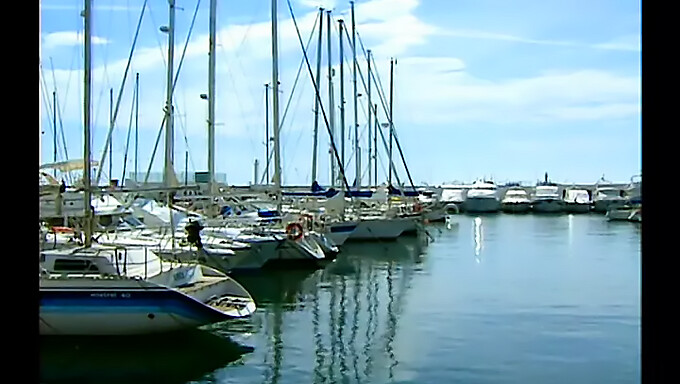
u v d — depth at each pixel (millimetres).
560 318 14680
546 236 39344
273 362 11078
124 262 11719
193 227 17812
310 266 22734
